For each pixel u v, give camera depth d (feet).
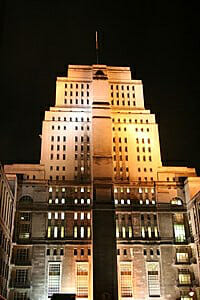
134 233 384.88
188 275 370.94
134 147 431.84
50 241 375.25
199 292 359.87
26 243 371.76
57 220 386.73
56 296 303.68
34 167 408.05
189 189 397.80
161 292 362.12
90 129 434.71
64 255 371.15
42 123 436.35
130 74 477.77
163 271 370.94
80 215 391.04
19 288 352.90
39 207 388.98
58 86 458.50
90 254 373.40
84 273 366.22
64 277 361.51
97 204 380.58
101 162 399.44
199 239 365.40
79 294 356.59
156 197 403.34
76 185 404.77
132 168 420.36
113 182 392.47
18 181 398.42
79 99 452.35
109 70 478.59
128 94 464.24
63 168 411.75
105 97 433.89
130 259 374.02
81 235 381.40
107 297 343.67
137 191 408.05
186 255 380.78
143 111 452.76
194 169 422.82
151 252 379.14
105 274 352.69
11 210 366.84
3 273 331.98
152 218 395.34
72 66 473.26
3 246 330.13
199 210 368.07
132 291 360.89
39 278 359.05
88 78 466.70
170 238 384.47
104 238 366.63
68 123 435.12
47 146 421.18
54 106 473.26
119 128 440.86
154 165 423.64
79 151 422.00
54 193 399.65
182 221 396.78
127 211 395.96
